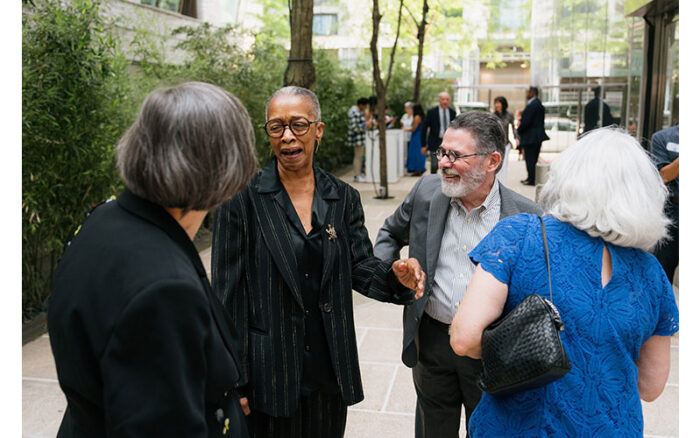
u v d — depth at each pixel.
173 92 1.13
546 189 1.51
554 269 1.40
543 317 1.31
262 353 1.89
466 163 2.09
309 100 1.99
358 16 20.27
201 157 1.10
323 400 2.03
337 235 2.01
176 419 1.01
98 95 4.66
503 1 24.80
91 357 1.04
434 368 2.30
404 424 3.20
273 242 1.91
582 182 1.40
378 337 4.40
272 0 20.36
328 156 13.57
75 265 1.08
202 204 1.14
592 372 1.36
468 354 1.44
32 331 4.44
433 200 2.29
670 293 1.47
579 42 14.35
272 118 1.96
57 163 4.44
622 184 1.38
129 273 1.03
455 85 25.52
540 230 1.45
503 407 1.42
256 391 1.89
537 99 11.66
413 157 14.09
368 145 12.73
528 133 11.67
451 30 20.16
